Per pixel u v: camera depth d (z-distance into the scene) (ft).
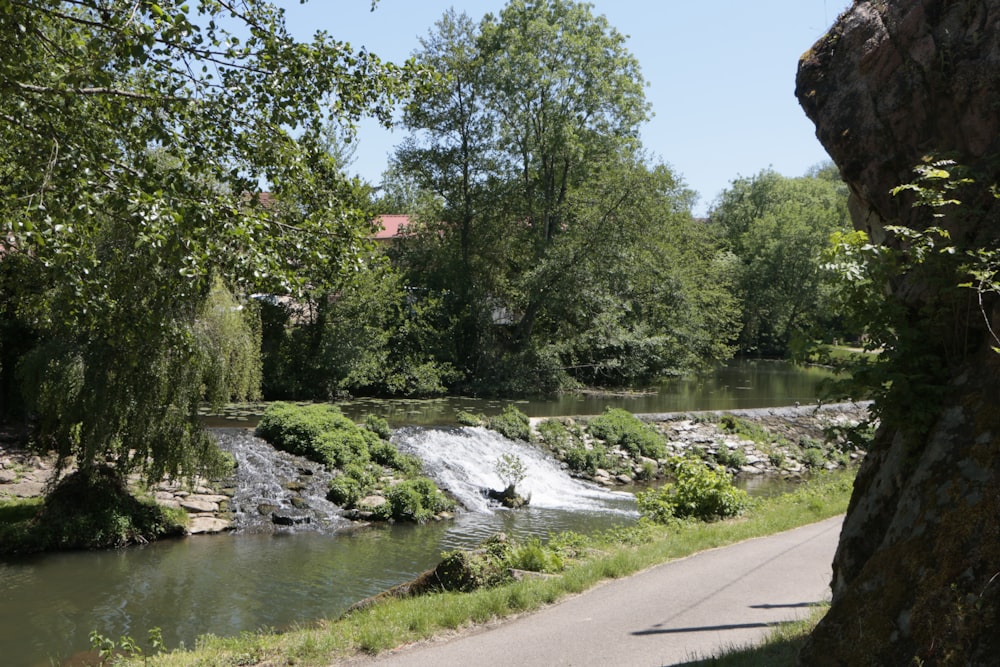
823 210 236.84
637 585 34.76
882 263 18.86
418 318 141.49
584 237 142.41
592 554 42.11
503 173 147.02
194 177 32.14
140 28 25.81
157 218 26.12
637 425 105.40
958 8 21.34
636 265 144.97
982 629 15.42
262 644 27.40
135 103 30.71
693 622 28.45
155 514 58.65
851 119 22.86
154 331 35.24
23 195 27.99
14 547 52.01
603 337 151.94
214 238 29.71
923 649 16.12
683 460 58.34
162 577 49.21
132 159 32.35
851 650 17.40
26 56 26.55
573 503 79.41
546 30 137.28
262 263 30.37
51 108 27.61
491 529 66.59
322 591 47.57
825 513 53.88
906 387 18.65
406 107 35.70
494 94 139.64
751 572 36.65
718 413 116.67
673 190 145.59
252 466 71.05
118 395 52.70
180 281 31.91
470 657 25.35
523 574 36.06
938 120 21.24
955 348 19.16
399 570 53.01
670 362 165.48
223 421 87.76
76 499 56.18
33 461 66.80
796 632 25.14
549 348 148.97
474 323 148.46
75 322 36.27
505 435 94.68
